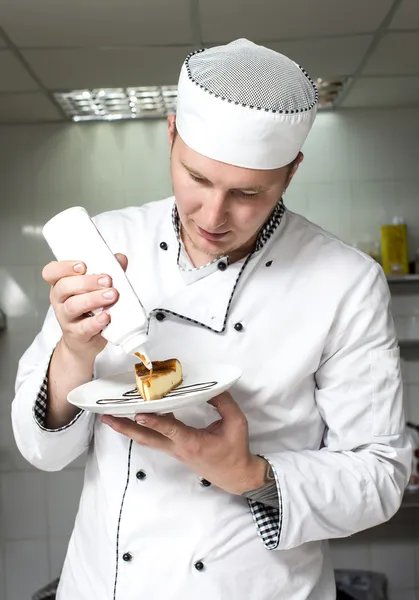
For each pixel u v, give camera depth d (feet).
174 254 3.14
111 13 5.18
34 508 7.91
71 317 2.42
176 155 2.69
